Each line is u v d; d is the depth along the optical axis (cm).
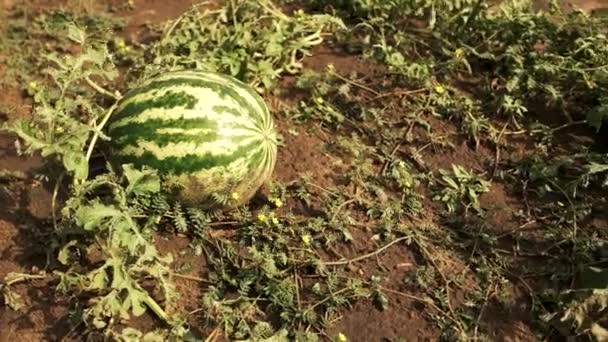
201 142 129
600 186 150
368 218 143
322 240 139
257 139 133
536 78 169
